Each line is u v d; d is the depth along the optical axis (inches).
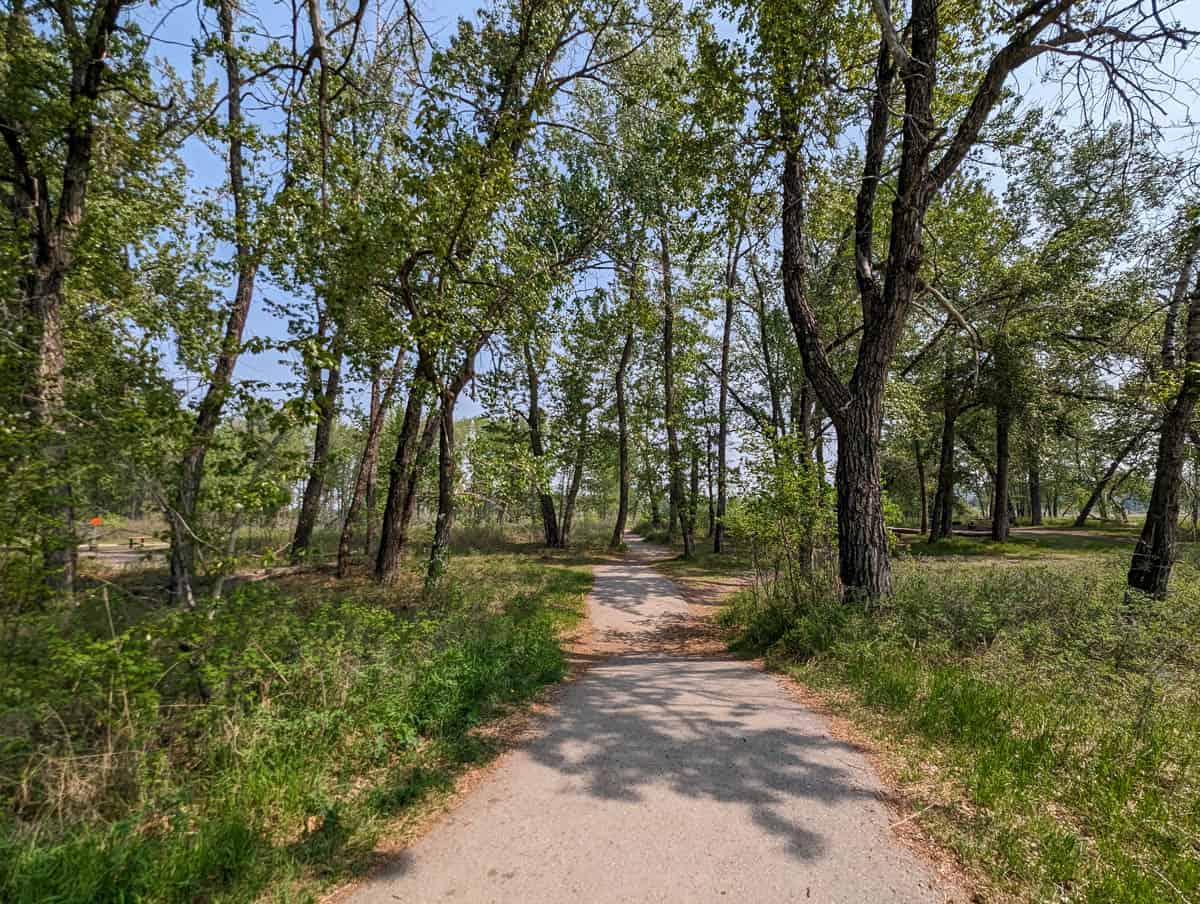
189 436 182.5
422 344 335.0
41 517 158.1
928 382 935.0
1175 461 308.8
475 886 105.0
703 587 611.5
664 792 140.1
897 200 302.2
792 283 340.5
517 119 370.6
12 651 151.9
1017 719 174.4
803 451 353.4
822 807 131.7
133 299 346.9
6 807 116.6
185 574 187.8
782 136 321.4
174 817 119.4
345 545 555.2
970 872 107.3
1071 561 690.8
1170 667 211.5
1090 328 605.9
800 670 249.1
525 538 1148.5
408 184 285.0
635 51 486.9
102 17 289.1
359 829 123.6
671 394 892.0
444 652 225.6
